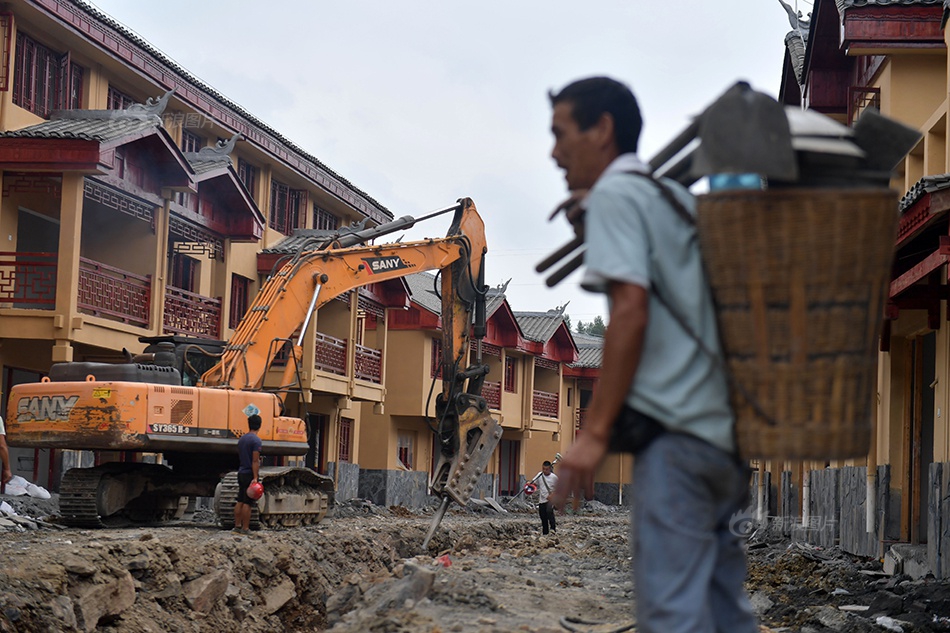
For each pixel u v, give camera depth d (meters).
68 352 20.33
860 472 16.27
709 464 2.70
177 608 13.13
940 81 17.36
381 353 35.16
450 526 25.78
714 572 3.07
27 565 11.54
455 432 16.77
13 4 20.42
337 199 34.12
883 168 2.93
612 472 55.44
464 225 18.55
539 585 10.32
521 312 51.34
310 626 15.47
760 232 2.59
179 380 18.17
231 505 17.36
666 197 2.74
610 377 2.62
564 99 3.04
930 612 9.73
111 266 22.73
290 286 19.61
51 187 20.86
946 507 11.92
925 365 16.20
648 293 2.66
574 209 3.15
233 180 26.39
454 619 7.42
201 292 27.34
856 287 2.61
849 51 17.03
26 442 17.22
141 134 21.58
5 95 20.58
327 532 19.05
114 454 23.89
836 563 14.79
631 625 7.06
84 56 23.16
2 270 20.38
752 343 2.65
